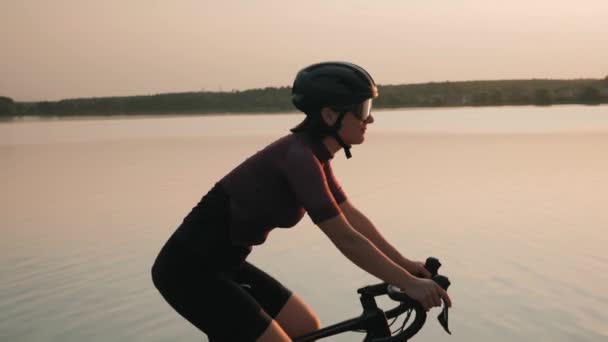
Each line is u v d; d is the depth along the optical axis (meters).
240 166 2.36
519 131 28.61
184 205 9.26
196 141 26.31
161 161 16.75
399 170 13.21
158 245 6.77
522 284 5.17
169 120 75.06
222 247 2.36
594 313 4.45
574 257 5.94
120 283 5.43
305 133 2.31
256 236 2.39
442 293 2.11
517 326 4.26
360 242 2.13
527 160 14.98
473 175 12.18
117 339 4.20
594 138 22.58
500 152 17.39
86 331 4.35
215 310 2.34
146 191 10.86
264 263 6.01
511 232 7.05
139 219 8.26
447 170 13.10
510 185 10.73
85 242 7.00
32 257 6.39
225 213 2.35
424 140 23.33
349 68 2.28
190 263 2.35
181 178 12.62
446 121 45.31
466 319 4.43
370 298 2.33
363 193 10.04
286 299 2.64
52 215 8.77
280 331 2.35
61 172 14.63
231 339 2.34
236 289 2.38
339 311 4.60
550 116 50.91
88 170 14.90
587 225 7.34
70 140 30.36
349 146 2.33
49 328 4.42
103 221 8.20
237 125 48.09
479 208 8.55
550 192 9.88
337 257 6.15
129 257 6.29
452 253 6.16
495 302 4.76
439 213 8.21
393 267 2.12
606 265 5.65
